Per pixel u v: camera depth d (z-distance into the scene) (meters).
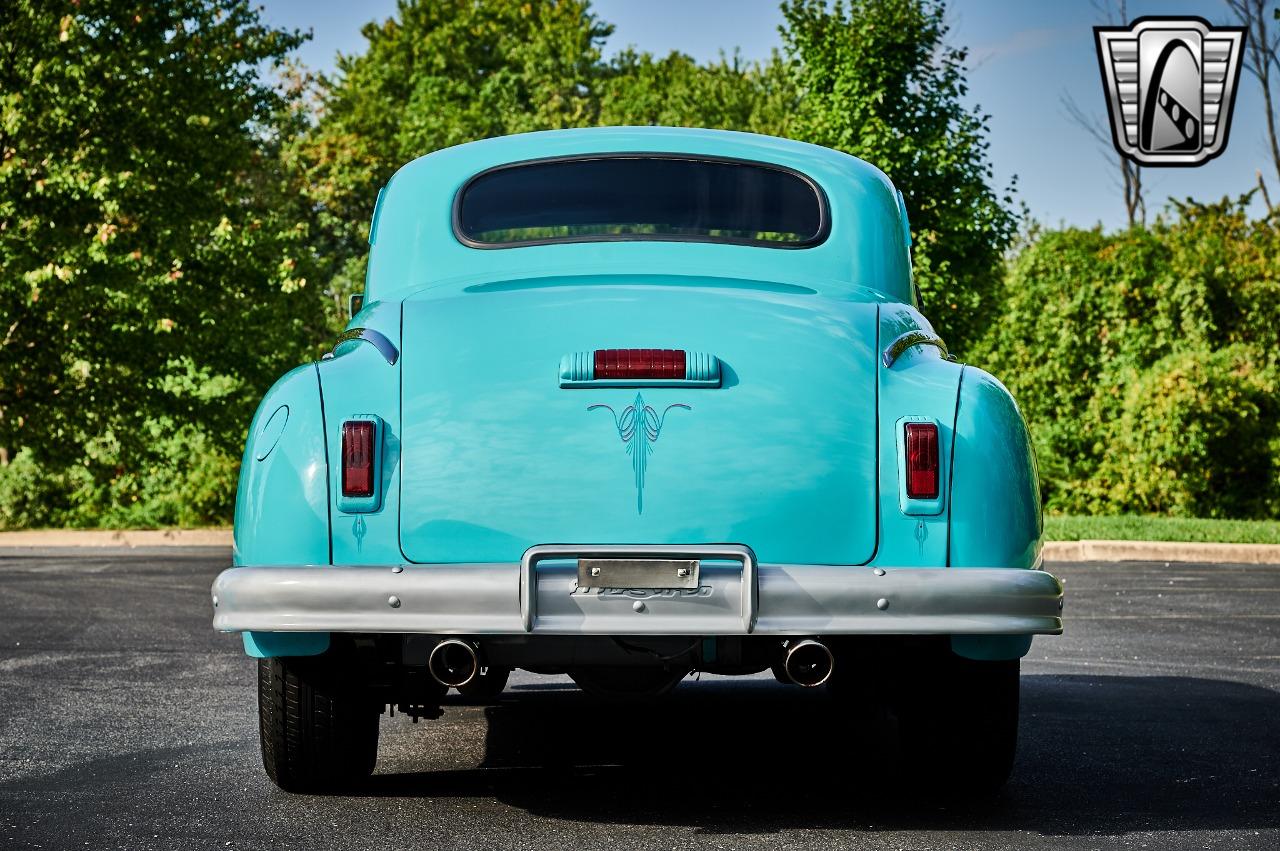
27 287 18.89
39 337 20.33
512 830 4.11
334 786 4.59
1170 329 24.28
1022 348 24.88
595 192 4.65
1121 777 4.90
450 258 4.59
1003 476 3.86
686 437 3.83
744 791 4.65
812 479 3.82
